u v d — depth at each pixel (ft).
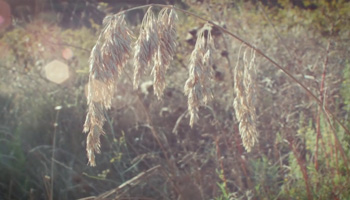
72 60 17.19
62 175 12.22
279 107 11.85
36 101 14.92
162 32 5.65
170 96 13.85
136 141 13.05
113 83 5.39
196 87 5.88
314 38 15.39
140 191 10.78
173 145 12.76
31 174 12.67
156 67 5.63
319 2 16.88
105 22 5.53
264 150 11.23
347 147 9.41
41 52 17.72
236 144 10.40
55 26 18.74
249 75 6.47
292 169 9.60
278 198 9.41
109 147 12.97
